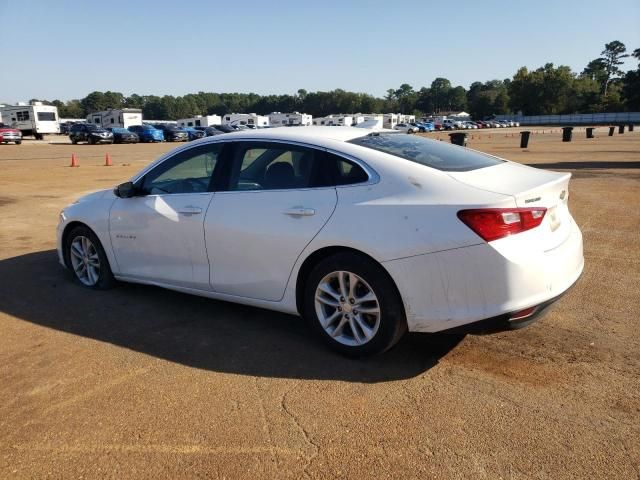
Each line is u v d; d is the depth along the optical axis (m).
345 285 3.54
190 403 3.11
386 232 3.29
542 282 3.19
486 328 3.20
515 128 90.69
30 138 53.91
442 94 185.38
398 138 4.10
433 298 3.23
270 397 3.16
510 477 2.45
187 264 4.30
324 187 3.63
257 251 3.84
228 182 4.09
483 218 3.10
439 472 2.50
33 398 3.19
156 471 2.54
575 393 3.14
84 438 2.79
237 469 2.54
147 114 176.38
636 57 129.75
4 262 6.18
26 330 4.18
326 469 2.54
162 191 4.52
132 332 4.12
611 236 6.89
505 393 3.16
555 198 3.50
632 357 3.56
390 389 3.23
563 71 124.12
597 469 2.49
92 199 5.09
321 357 3.67
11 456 2.67
